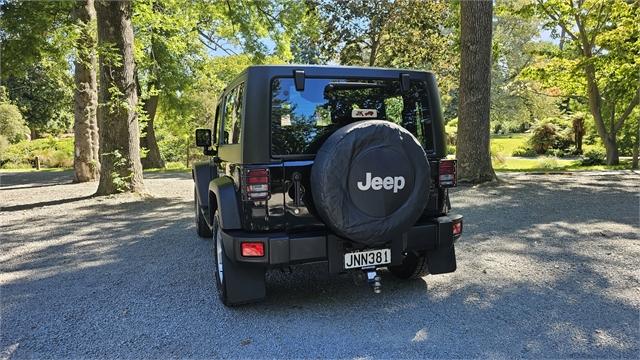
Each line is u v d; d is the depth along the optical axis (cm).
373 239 326
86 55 1047
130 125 1042
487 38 1103
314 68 358
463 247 550
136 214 855
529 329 323
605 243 554
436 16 1934
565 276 434
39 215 871
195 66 2277
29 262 540
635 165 1694
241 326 341
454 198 935
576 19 1838
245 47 1639
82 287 439
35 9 930
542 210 789
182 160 3022
